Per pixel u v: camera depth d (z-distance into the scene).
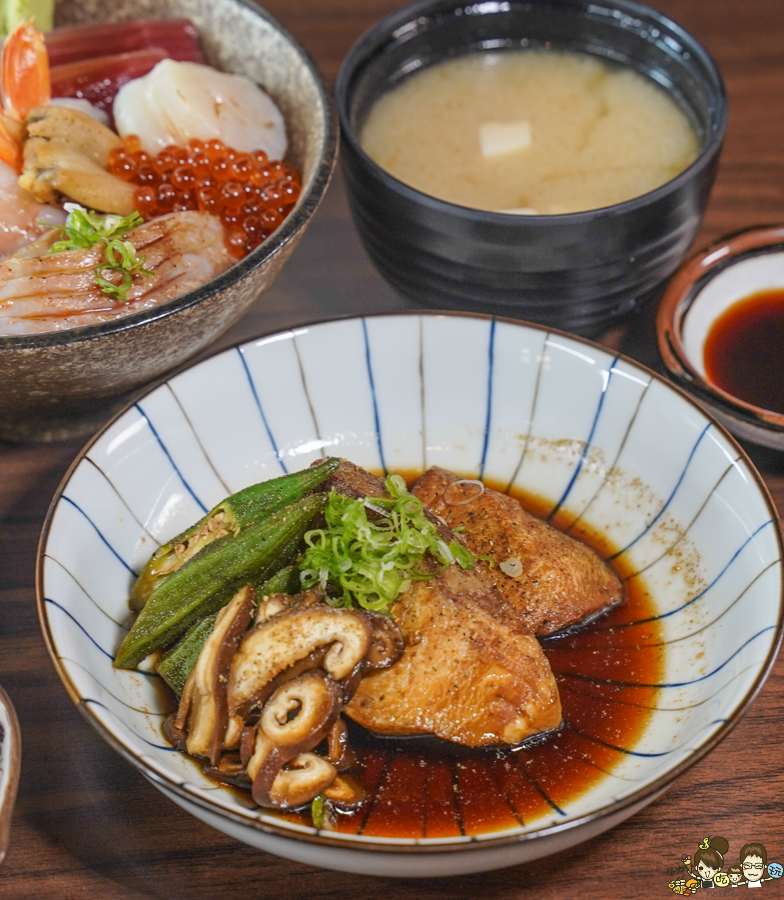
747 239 0.52
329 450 0.49
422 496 0.46
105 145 0.51
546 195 0.51
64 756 0.43
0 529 0.48
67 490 0.44
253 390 0.48
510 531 0.45
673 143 0.52
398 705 0.43
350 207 0.52
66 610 0.43
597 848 0.42
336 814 0.41
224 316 0.47
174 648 0.44
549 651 0.45
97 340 0.44
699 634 0.44
